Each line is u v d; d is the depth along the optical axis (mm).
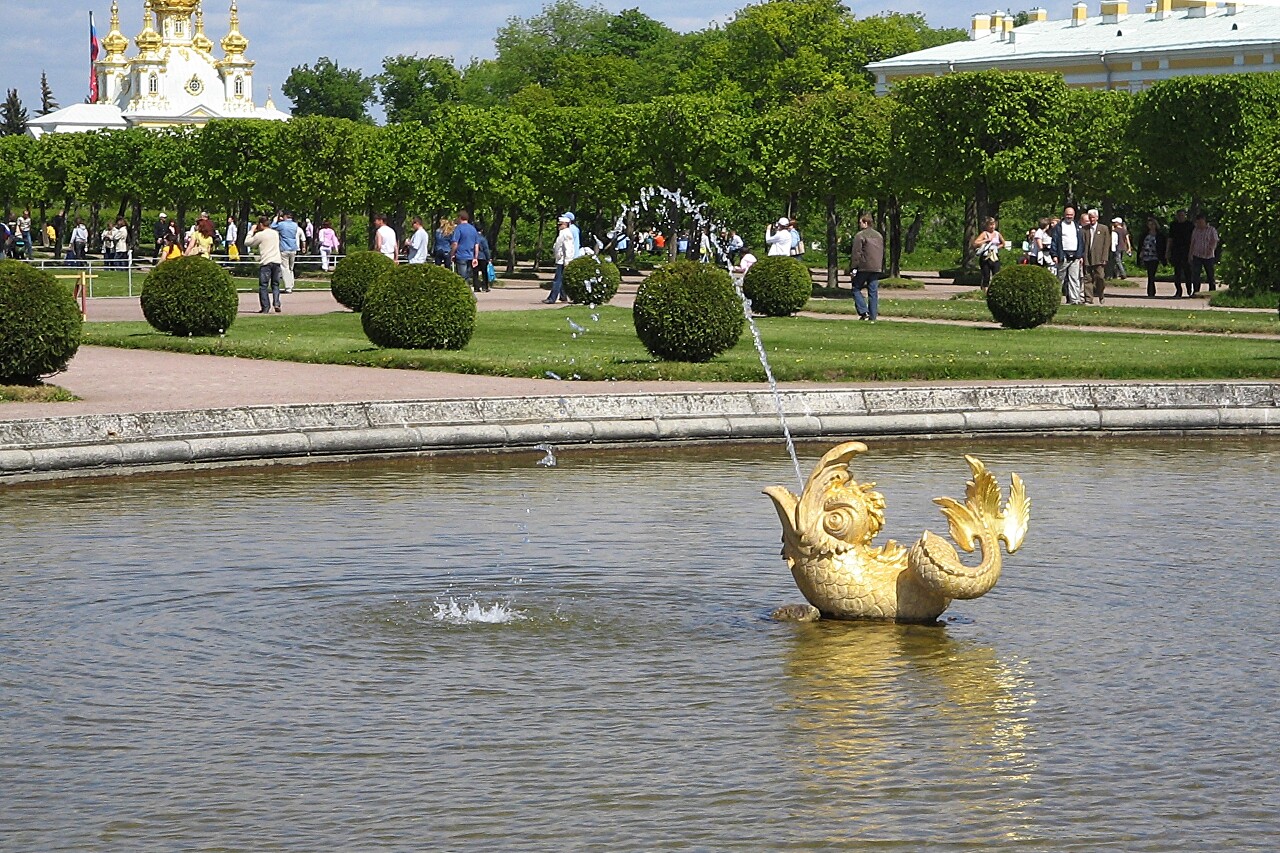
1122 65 73625
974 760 6707
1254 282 22469
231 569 10227
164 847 5832
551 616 9117
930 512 12297
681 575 10164
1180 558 10648
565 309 32531
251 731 7082
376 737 7004
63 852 5789
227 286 25672
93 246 73188
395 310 22625
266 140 55625
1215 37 71125
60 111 138875
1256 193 22250
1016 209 65000
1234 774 6547
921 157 43406
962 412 16719
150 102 138375
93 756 6762
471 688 7727
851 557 9133
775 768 6613
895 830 5973
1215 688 7715
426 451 15102
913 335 26016
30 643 8469
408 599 9484
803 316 31234
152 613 9102
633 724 7184
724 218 54062
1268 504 12695
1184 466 14820
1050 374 20266
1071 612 9242
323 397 17703
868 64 83750
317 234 56656
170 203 64062
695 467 14586
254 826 6020
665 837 5906
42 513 12086
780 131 46094
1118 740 6957
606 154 52625
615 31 118875
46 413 16000
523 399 15852
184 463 14156
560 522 11859
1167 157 44312
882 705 7461
